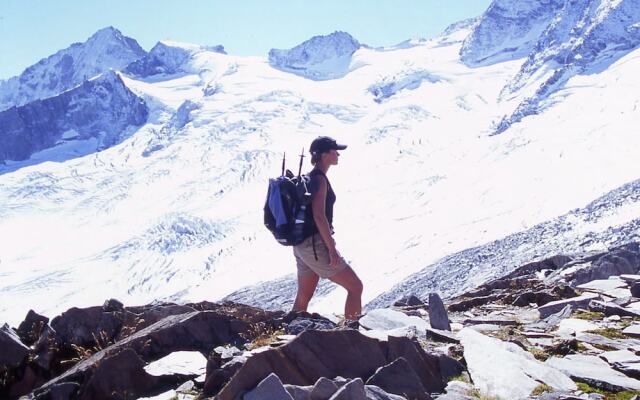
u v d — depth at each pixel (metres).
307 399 4.08
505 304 9.12
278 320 6.00
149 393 4.73
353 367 4.61
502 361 5.05
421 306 8.53
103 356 5.12
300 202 5.98
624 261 11.44
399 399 4.17
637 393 4.66
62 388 4.71
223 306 6.74
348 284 6.19
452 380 4.83
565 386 4.76
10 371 5.28
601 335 6.40
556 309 7.82
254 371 4.29
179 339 5.46
